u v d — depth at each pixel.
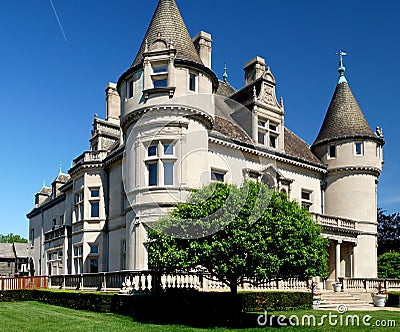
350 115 30.52
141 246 19.75
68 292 20.28
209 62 30.61
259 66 30.89
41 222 41.47
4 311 18.48
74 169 28.78
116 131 31.80
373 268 29.03
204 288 18.02
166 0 22.81
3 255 55.88
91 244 26.92
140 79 21.03
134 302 15.48
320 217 26.83
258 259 13.24
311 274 13.95
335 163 29.97
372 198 29.67
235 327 13.45
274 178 25.77
